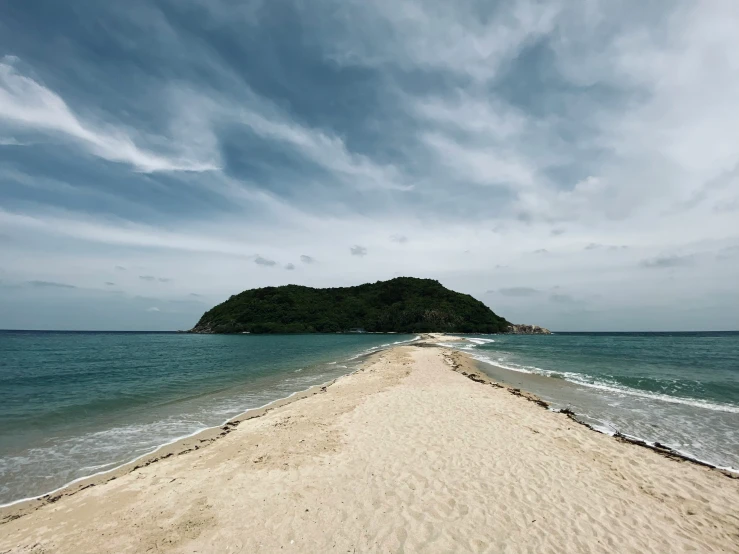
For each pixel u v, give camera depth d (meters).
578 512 5.86
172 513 5.90
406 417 10.85
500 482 6.79
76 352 46.22
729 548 5.05
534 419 10.76
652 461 8.02
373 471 7.24
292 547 5.01
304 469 7.40
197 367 27.89
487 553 4.85
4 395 17.14
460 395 13.80
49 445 9.85
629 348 47.66
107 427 11.51
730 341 72.12
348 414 11.32
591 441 9.09
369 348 46.81
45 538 5.36
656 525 5.58
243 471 7.39
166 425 11.65
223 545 5.06
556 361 29.45
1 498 7.00
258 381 20.48
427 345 49.84
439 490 6.47
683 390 16.72
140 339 92.12
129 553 4.93
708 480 7.18
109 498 6.48
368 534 5.26
